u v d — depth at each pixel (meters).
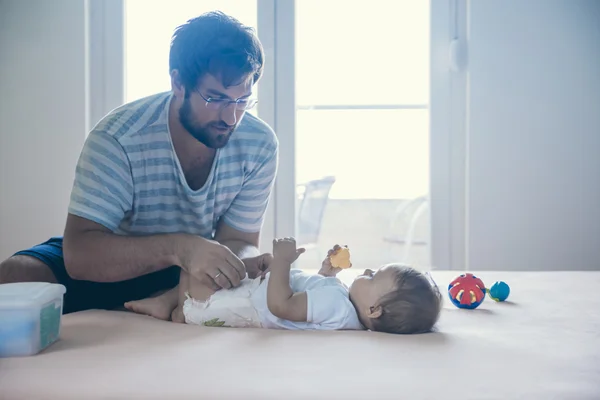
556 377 0.97
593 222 2.62
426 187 2.75
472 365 1.02
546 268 2.63
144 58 2.70
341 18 2.74
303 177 2.77
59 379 0.96
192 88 1.40
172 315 1.45
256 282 1.40
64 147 2.62
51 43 2.62
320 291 1.36
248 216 1.69
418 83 2.73
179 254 1.40
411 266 1.37
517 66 2.62
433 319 1.30
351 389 0.91
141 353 1.09
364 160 2.79
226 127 1.45
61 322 1.31
